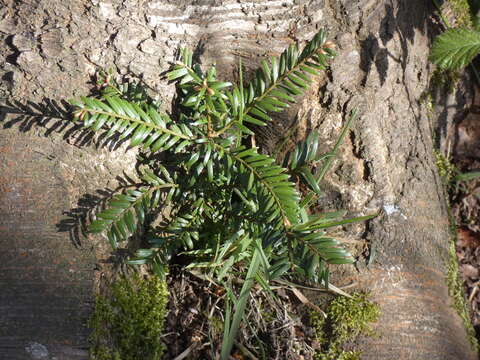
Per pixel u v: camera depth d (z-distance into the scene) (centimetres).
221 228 57
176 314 58
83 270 50
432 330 58
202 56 57
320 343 58
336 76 59
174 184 55
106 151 53
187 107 57
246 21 57
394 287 59
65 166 51
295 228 48
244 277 59
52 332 48
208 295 59
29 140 50
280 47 57
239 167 52
